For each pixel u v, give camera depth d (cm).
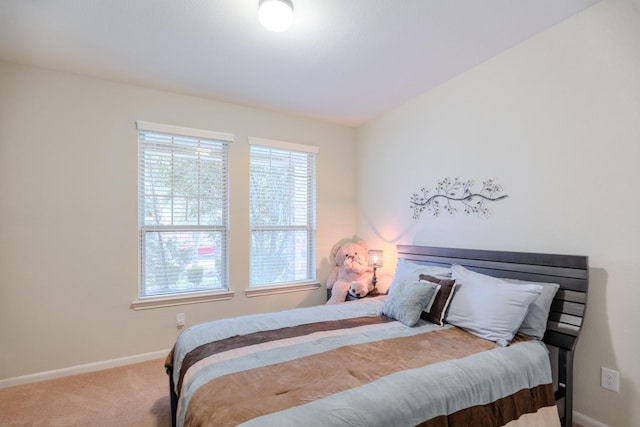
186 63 248
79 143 264
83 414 206
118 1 179
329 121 387
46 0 177
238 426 104
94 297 268
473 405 138
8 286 240
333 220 395
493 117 246
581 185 195
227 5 183
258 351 164
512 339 183
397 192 344
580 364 193
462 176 272
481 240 256
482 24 204
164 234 301
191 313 308
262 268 350
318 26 204
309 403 117
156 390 236
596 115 188
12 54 232
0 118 239
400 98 321
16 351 242
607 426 182
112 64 248
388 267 355
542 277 206
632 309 174
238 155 333
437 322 212
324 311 241
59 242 256
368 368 146
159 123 294
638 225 173
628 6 175
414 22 201
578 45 195
